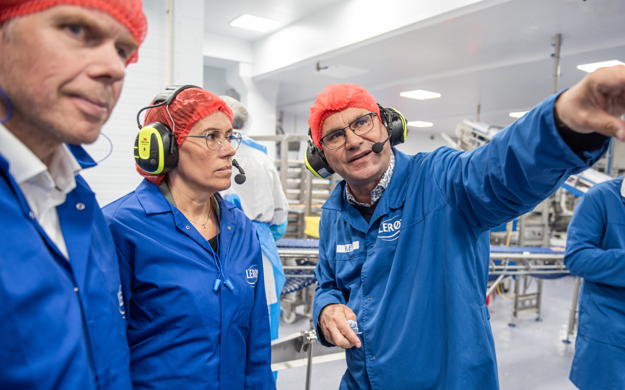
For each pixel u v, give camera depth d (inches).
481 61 186.7
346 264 41.2
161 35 129.9
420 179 38.5
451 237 35.2
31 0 16.7
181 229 32.4
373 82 243.1
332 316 38.5
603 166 249.1
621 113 20.4
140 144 31.2
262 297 38.3
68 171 22.4
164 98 32.5
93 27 18.1
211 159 32.6
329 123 36.9
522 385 99.7
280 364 57.9
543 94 243.8
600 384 58.9
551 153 23.4
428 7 137.8
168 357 30.0
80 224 23.0
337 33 177.0
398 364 35.4
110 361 23.0
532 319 151.6
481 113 330.3
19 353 17.6
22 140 20.5
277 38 218.2
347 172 37.4
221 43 229.9
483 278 37.4
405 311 36.0
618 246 59.6
